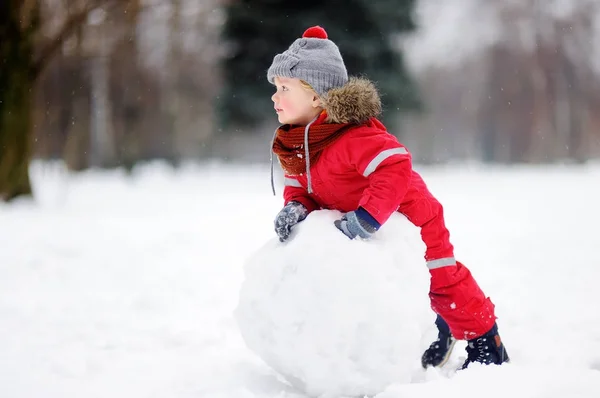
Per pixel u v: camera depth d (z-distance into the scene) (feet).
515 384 16.25
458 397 15.61
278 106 19.79
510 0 228.63
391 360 16.30
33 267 40.19
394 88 138.82
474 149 287.89
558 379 16.55
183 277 37.58
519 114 235.61
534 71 227.81
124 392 18.54
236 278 37.35
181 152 263.70
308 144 18.65
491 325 19.76
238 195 106.22
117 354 22.53
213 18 152.25
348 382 16.31
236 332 25.61
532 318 27.04
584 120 232.94
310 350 16.19
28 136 86.28
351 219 17.11
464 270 19.83
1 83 84.02
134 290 34.04
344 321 15.97
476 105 262.67
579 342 23.35
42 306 30.09
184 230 57.77
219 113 144.25
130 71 166.40
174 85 201.36
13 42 84.58
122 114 175.11
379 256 16.70
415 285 17.15
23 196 85.76
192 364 21.16
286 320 16.46
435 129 283.18
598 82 226.79
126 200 95.40
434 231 19.49
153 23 144.36
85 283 35.88
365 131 18.35
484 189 106.32
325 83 18.98
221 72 150.51
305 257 16.47
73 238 52.37
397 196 17.48
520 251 44.88
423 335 17.87
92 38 115.34
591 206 75.31
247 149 296.92
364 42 133.08
